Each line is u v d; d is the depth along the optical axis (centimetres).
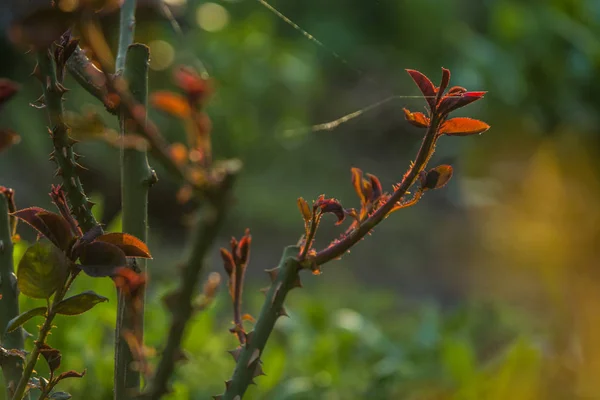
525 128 558
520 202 536
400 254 1008
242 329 179
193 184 136
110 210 981
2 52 924
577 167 493
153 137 136
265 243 1026
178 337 149
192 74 171
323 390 379
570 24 543
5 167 965
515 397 362
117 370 171
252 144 1058
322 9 1470
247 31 1031
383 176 1270
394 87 1420
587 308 450
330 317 468
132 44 164
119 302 170
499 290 803
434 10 1385
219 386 348
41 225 142
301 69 1068
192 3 936
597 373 417
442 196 1131
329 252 169
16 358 180
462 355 383
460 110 629
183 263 142
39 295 141
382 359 436
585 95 529
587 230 476
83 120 139
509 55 571
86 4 114
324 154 1255
